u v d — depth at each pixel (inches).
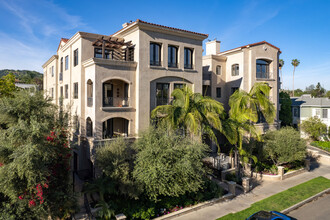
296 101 1664.6
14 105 600.1
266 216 492.4
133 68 810.2
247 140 911.7
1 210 433.4
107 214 515.5
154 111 708.7
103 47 765.3
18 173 401.1
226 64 1179.9
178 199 608.4
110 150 601.9
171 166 551.5
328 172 944.9
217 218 564.1
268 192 731.4
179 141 604.1
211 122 733.9
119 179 556.7
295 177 879.7
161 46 851.4
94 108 744.3
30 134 448.5
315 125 1346.0
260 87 805.9
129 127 806.5
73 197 503.8
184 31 873.5
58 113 706.8
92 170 804.0
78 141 863.1
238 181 773.9
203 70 1173.1
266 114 844.0
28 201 439.2
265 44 1114.7
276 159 927.0
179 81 898.7
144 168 538.3
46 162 462.3
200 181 582.9
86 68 826.2
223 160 902.4
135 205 566.6
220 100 1165.7
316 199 693.9
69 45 965.2
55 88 1171.3
